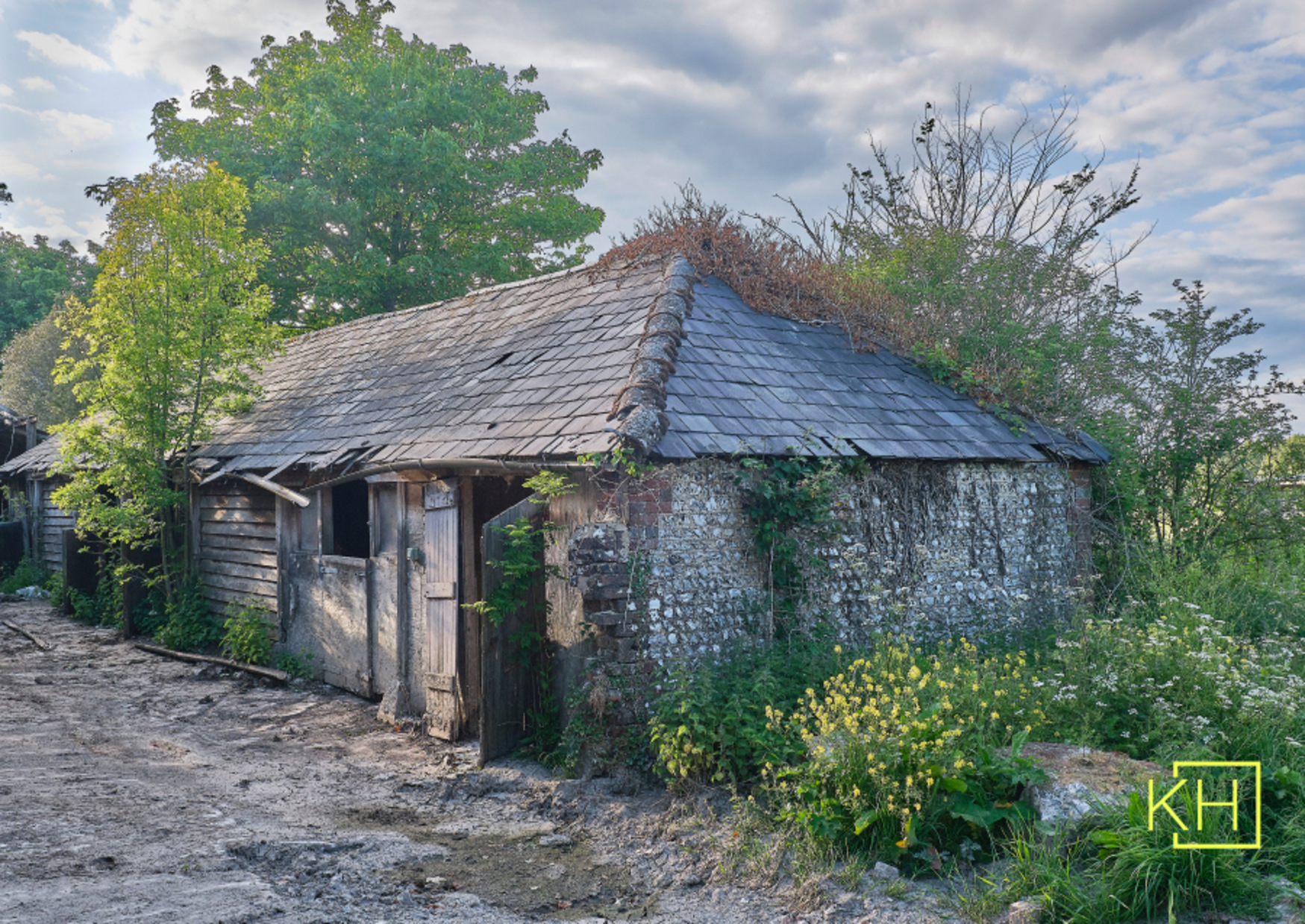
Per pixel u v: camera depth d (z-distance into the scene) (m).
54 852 5.14
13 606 17.92
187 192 13.56
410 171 24.14
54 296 39.62
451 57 28.62
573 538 7.31
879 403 10.03
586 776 7.00
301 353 16.72
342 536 14.30
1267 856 4.75
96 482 13.48
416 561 9.09
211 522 13.44
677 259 10.80
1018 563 10.55
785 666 7.52
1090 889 4.48
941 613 9.62
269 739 8.66
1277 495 12.80
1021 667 7.77
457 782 7.23
